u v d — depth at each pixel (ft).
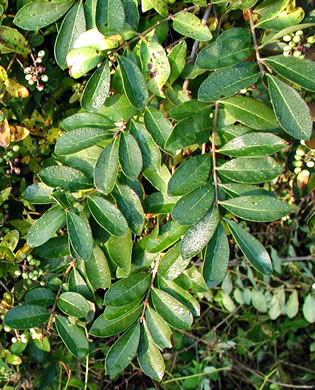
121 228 1.44
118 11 1.36
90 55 1.41
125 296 1.57
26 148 1.86
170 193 1.38
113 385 2.56
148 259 1.61
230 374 2.78
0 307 1.78
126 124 1.49
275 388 2.63
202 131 1.43
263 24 1.41
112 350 1.58
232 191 1.41
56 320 1.69
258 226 2.57
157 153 1.47
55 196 1.47
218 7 1.55
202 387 2.57
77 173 1.53
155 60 1.45
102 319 1.59
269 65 1.35
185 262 1.53
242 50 1.39
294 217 2.48
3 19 1.71
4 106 1.82
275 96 1.30
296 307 2.51
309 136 1.26
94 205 1.46
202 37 1.46
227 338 2.68
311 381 2.94
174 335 2.59
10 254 1.69
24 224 1.81
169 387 2.56
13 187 1.95
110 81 1.52
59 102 2.00
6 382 2.04
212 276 1.39
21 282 1.79
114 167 1.43
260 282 2.64
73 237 1.44
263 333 2.80
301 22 1.50
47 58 1.87
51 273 1.72
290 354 2.99
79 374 2.24
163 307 1.56
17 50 1.63
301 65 1.33
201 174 1.40
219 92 1.35
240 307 2.77
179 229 1.53
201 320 2.75
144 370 1.59
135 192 1.48
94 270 1.58
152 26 1.47
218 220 1.38
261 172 1.40
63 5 1.48
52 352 2.17
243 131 1.45
